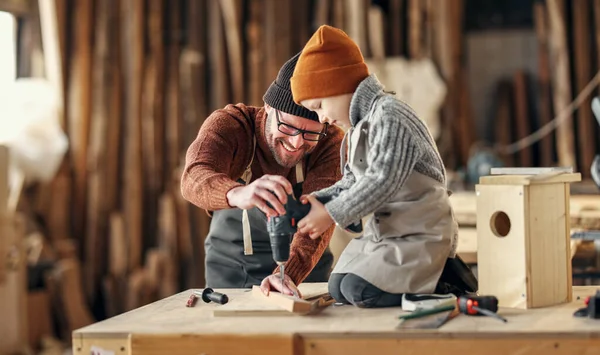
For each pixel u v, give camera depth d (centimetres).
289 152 285
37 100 607
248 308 235
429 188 233
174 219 650
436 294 231
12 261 531
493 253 235
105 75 653
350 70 231
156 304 254
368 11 676
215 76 674
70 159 648
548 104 690
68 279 598
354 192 218
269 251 319
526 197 227
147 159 664
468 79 721
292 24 680
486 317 220
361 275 233
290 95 271
